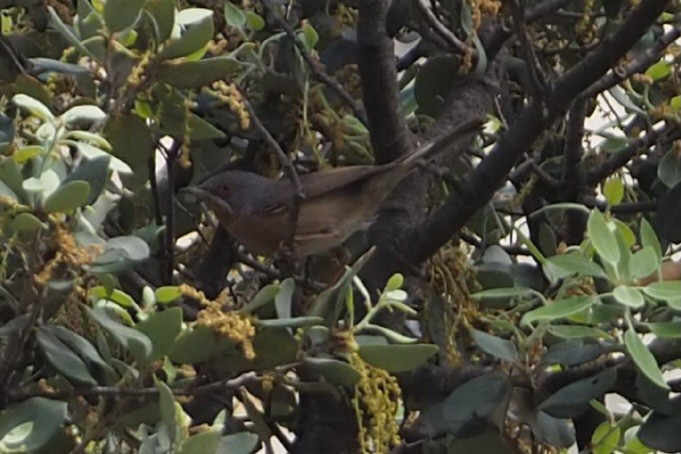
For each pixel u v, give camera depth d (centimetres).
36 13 695
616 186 771
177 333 513
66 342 529
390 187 747
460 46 710
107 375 548
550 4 751
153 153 704
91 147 505
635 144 782
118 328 511
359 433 598
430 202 842
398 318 718
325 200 782
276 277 784
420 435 726
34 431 502
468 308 692
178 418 491
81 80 602
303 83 720
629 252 575
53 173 486
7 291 554
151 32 563
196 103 696
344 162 884
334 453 695
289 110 769
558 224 841
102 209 558
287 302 557
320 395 691
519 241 830
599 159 865
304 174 877
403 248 704
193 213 892
